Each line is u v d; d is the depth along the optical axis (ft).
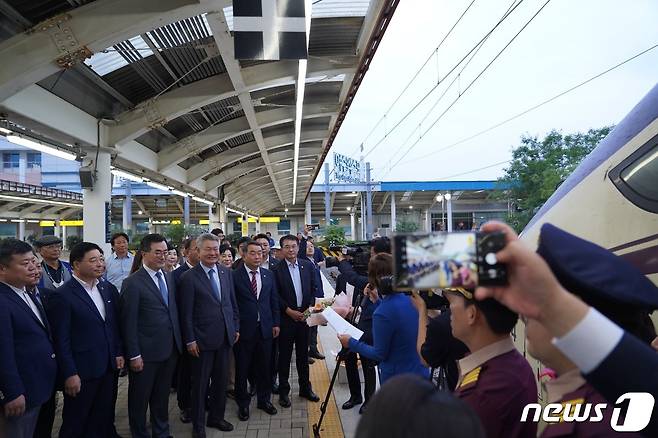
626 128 8.96
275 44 14.98
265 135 48.98
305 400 16.08
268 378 15.26
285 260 16.47
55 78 21.85
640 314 3.15
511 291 2.44
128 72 24.70
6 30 18.17
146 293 12.54
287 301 15.97
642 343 2.46
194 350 13.03
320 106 38.65
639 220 7.73
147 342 12.37
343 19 24.14
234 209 96.68
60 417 15.51
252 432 13.52
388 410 2.61
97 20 17.46
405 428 2.51
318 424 12.75
